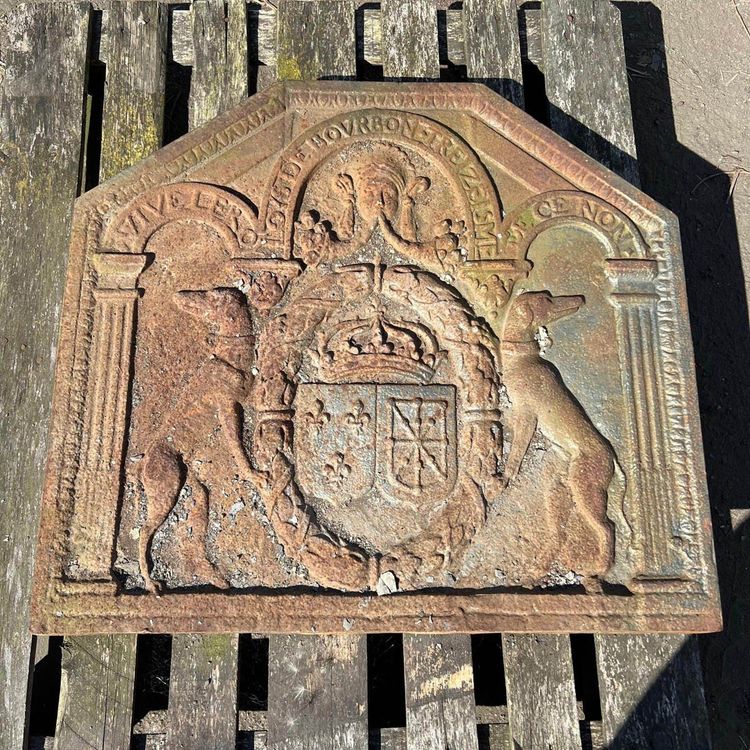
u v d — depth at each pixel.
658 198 2.50
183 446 1.71
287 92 1.93
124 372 1.74
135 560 1.64
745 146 2.60
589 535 1.68
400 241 1.85
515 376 1.76
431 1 2.49
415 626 1.60
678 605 1.64
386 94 1.94
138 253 1.82
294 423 1.73
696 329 2.39
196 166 1.88
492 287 1.82
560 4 2.25
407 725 1.69
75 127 2.12
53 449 1.68
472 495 1.69
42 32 2.18
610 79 2.20
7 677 1.72
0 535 1.81
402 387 1.75
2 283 1.99
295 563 1.65
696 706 1.74
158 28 2.20
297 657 1.73
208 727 1.68
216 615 1.61
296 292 1.82
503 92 2.16
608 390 1.77
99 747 1.68
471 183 1.89
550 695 1.72
